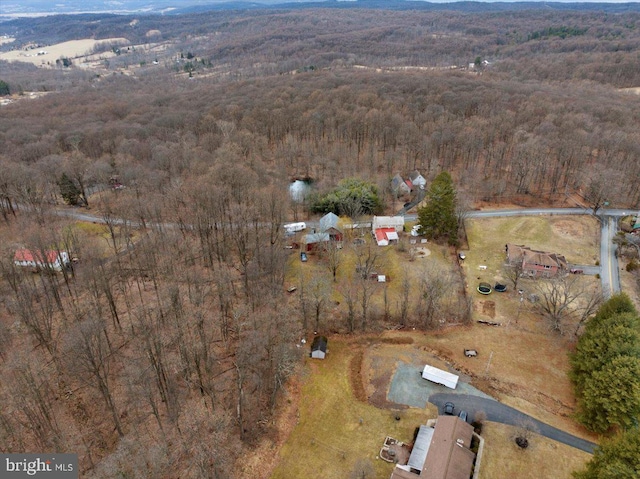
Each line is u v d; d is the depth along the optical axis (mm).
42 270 68562
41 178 94250
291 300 67125
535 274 73875
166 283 67062
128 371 49531
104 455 42406
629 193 99312
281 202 84125
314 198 96375
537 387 53531
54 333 57375
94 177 101188
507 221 91875
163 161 102875
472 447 45844
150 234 80250
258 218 79438
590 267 76062
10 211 92312
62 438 43188
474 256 80188
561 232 87125
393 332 62781
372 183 100062
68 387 49750
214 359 54844
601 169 98875
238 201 84250
